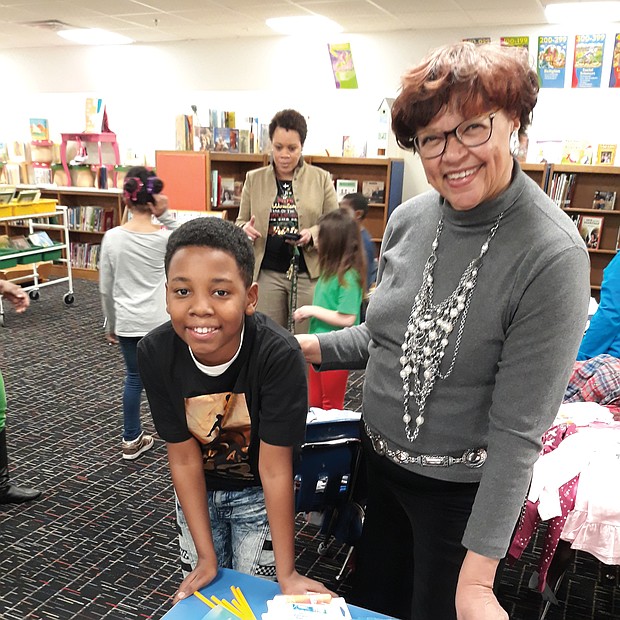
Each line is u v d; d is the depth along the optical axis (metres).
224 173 5.59
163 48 7.62
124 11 6.06
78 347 4.73
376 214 6.46
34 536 2.34
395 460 1.16
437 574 1.16
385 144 6.29
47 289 6.86
